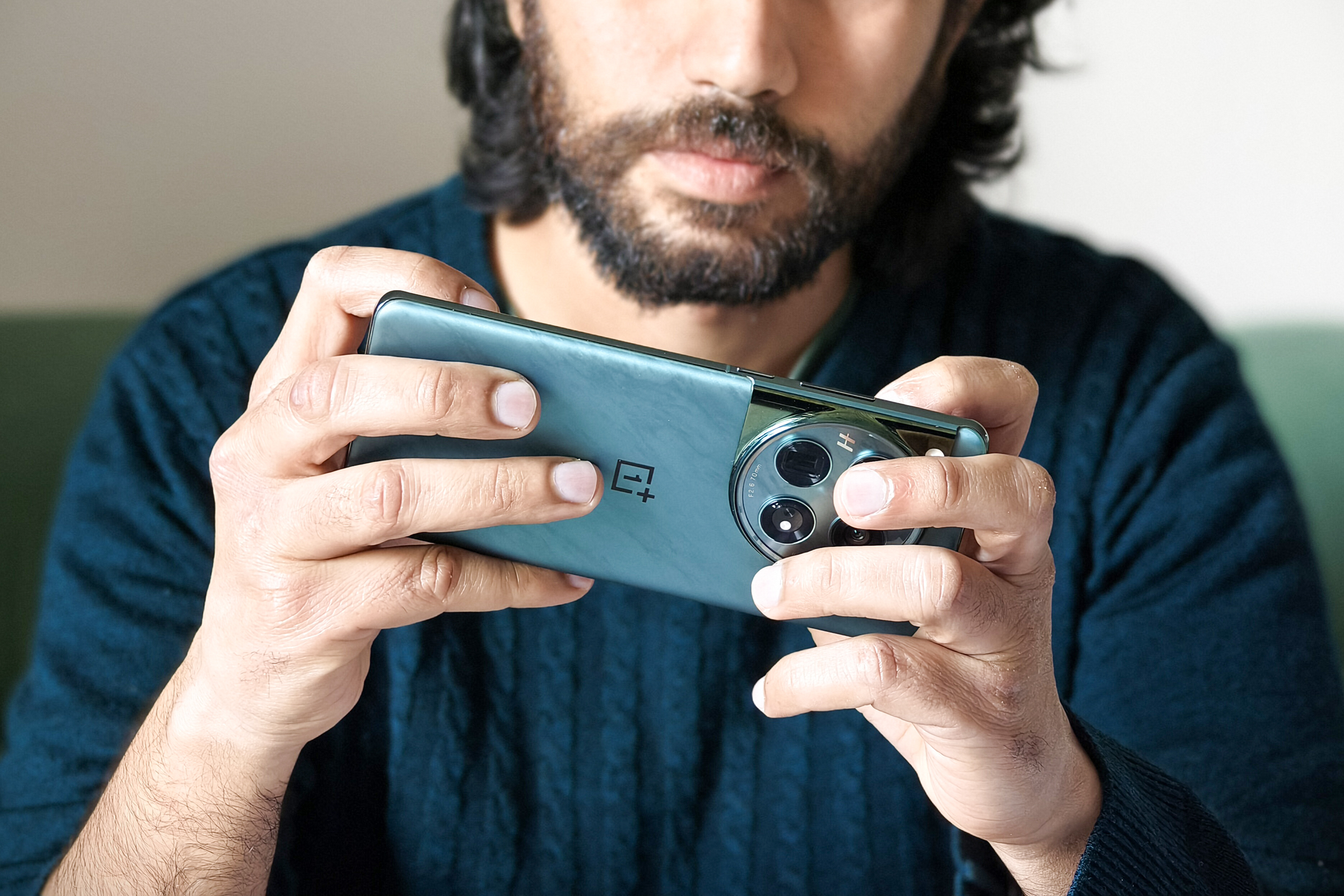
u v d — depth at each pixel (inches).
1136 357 37.6
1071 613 35.3
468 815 32.6
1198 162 78.5
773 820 32.9
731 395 20.4
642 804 32.9
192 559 33.3
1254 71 76.2
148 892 24.2
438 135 64.5
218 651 22.4
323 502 20.0
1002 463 20.1
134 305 61.1
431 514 19.7
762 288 29.0
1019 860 24.7
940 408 22.6
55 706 31.4
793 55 26.7
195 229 61.6
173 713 24.0
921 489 19.5
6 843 29.5
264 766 24.1
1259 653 32.6
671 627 32.5
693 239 28.2
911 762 25.1
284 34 60.5
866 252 35.4
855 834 32.8
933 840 33.0
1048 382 36.8
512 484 19.5
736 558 21.6
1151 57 75.8
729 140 26.9
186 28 58.9
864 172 29.3
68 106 57.8
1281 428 59.4
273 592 21.2
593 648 32.8
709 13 26.1
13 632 44.8
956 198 37.2
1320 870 27.9
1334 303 81.0
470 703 32.5
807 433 20.6
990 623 20.6
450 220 35.5
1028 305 38.1
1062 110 76.9
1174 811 24.8
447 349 20.1
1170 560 34.9
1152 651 33.9
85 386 48.5
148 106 59.2
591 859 32.8
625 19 26.6
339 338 23.6
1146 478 36.0
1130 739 32.4
